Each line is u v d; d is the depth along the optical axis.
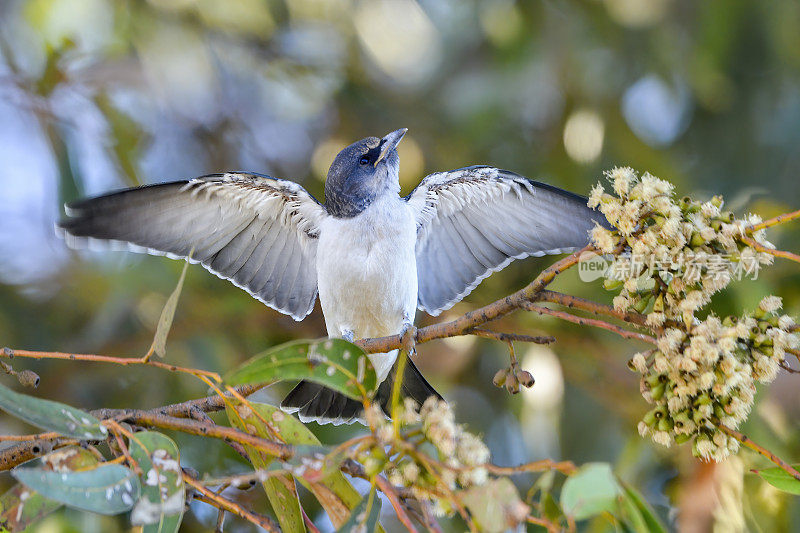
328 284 8.59
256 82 13.79
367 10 12.97
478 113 12.43
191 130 13.48
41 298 11.46
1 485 9.05
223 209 8.59
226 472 9.98
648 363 5.79
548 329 11.20
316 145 13.71
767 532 9.10
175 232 8.50
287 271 9.09
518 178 8.46
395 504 4.82
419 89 13.08
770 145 12.59
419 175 12.88
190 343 11.28
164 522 5.27
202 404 6.54
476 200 8.84
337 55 13.38
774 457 5.44
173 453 5.41
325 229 8.65
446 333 6.83
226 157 13.50
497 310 6.53
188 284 11.52
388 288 8.49
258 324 11.74
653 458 10.16
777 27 12.33
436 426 4.88
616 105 12.48
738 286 9.19
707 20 12.41
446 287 9.19
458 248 9.12
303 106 13.69
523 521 4.63
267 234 8.91
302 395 8.39
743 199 10.37
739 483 9.15
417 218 9.05
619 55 12.73
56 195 11.55
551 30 12.66
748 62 12.82
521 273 11.88
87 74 11.85
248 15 12.83
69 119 11.89
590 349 11.13
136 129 12.12
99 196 7.95
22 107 11.67
